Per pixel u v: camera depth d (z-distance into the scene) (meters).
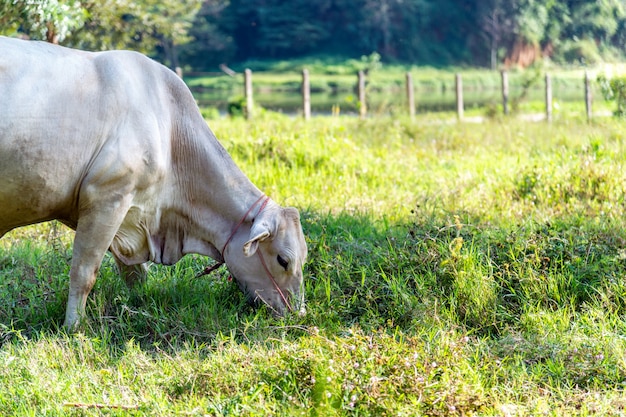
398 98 40.69
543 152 13.62
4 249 7.91
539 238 7.41
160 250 6.65
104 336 6.02
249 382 5.18
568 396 5.30
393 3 70.50
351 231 8.28
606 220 8.36
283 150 12.13
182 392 5.19
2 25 10.48
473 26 70.38
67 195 6.07
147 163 6.17
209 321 6.27
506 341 6.04
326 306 6.58
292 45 71.62
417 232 7.61
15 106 5.67
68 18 10.09
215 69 68.19
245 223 6.51
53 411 4.89
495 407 4.99
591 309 6.52
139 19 20.50
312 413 4.75
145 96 6.22
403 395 4.95
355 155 12.66
